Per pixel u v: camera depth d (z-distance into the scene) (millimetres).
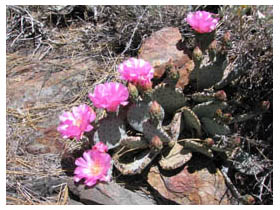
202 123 633
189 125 639
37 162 657
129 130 659
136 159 625
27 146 675
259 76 687
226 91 705
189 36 797
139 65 615
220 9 805
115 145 620
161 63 704
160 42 735
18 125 704
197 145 604
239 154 622
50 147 673
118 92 589
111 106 589
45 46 837
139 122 615
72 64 797
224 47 619
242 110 687
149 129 598
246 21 709
